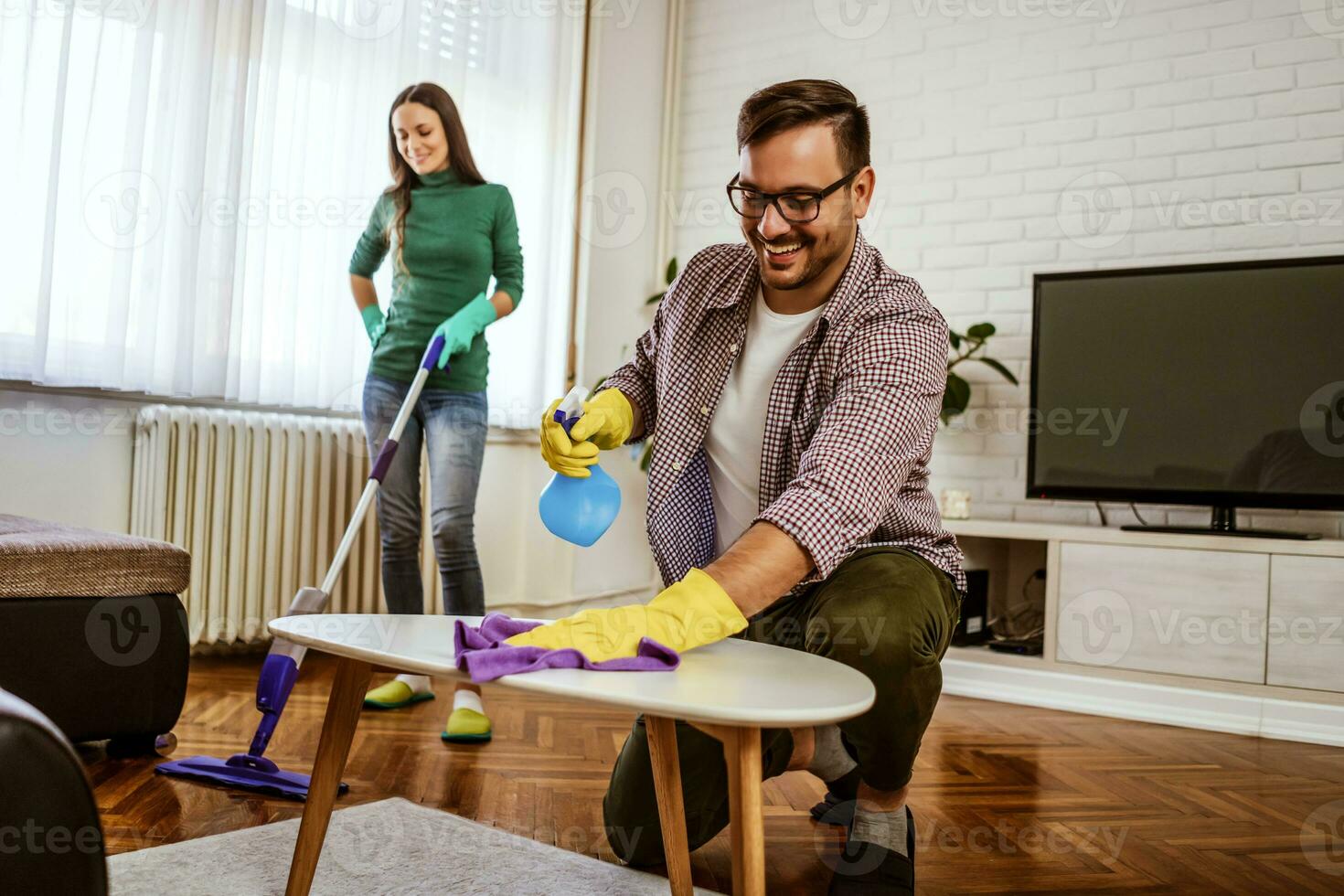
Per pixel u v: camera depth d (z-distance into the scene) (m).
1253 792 2.17
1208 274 3.22
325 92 3.10
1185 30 3.54
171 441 2.76
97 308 2.61
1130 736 2.72
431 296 2.52
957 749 2.47
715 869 1.52
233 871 1.37
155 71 2.68
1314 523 3.29
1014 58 3.81
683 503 1.44
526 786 1.91
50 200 2.46
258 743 1.83
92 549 1.89
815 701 0.78
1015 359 3.76
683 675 0.87
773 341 1.41
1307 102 3.36
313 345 3.08
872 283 1.36
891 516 1.38
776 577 1.01
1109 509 3.60
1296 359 3.09
